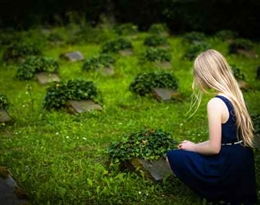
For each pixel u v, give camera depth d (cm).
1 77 1152
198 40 1609
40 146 659
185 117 802
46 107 834
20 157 615
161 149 551
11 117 780
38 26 2069
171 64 1261
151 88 921
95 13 2209
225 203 447
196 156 448
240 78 1017
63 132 718
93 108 825
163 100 898
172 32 2012
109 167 563
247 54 1401
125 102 895
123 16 2197
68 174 557
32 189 511
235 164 430
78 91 837
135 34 1886
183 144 462
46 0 2222
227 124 425
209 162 439
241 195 440
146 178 526
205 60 430
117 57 1358
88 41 1728
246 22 1789
